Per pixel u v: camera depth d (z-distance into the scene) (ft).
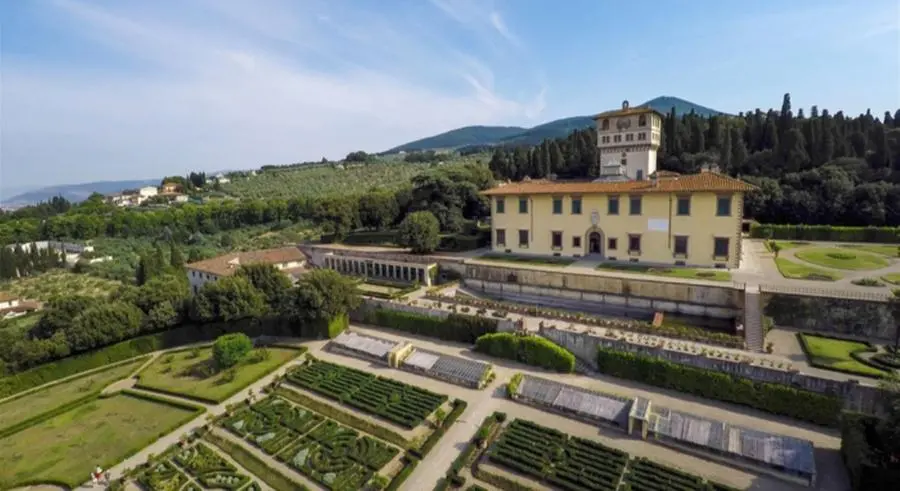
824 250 217.15
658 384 125.70
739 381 114.11
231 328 191.83
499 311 171.83
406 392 130.82
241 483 99.35
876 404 99.19
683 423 102.58
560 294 191.21
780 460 90.02
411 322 177.88
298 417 123.65
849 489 85.20
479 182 338.34
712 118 377.30
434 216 264.52
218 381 148.46
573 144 444.96
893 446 79.46
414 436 110.93
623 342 132.98
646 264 197.47
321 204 323.78
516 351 146.41
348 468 100.73
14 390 154.92
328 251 288.30
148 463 108.99
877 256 200.95
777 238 255.91
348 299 183.42
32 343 162.09
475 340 161.38
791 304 146.20
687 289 162.09
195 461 107.65
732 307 155.02
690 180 196.13
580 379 133.18
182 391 142.51
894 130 339.77
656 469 92.27
